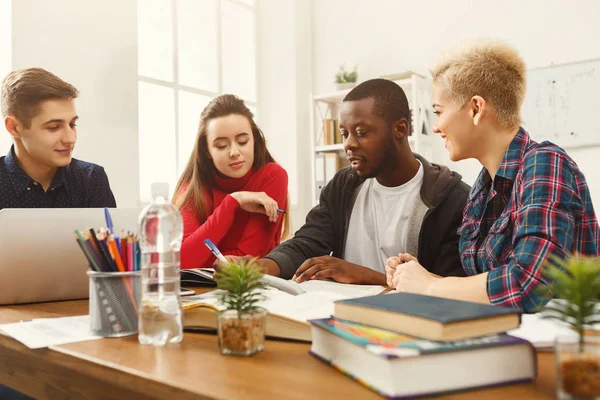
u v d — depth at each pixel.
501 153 1.16
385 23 3.95
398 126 1.53
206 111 1.93
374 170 1.55
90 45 2.75
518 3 3.40
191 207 1.94
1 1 2.41
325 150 3.94
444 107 1.18
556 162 1.03
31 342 0.76
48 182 1.87
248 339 0.64
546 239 0.92
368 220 1.67
